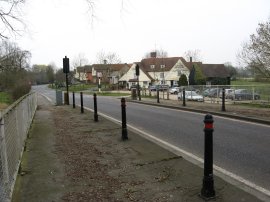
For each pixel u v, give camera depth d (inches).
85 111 653.3
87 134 373.1
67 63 879.7
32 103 569.9
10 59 582.9
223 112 576.4
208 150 177.6
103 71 3607.3
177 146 319.3
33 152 286.0
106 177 216.5
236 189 187.3
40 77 5871.1
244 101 797.9
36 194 188.4
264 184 204.1
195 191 187.0
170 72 3154.5
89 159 261.3
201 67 2970.0
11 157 201.0
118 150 289.7
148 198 179.9
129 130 397.4
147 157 262.5
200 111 631.2
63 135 368.5
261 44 1102.4
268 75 1109.7
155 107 791.1
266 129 408.5
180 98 1115.9
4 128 180.1
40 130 406.3
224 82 2608.3
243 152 290.4
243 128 419.8
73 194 188.1
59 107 787.4
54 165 244.8
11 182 191.8
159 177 213.3
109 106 848.3
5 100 1222.9
